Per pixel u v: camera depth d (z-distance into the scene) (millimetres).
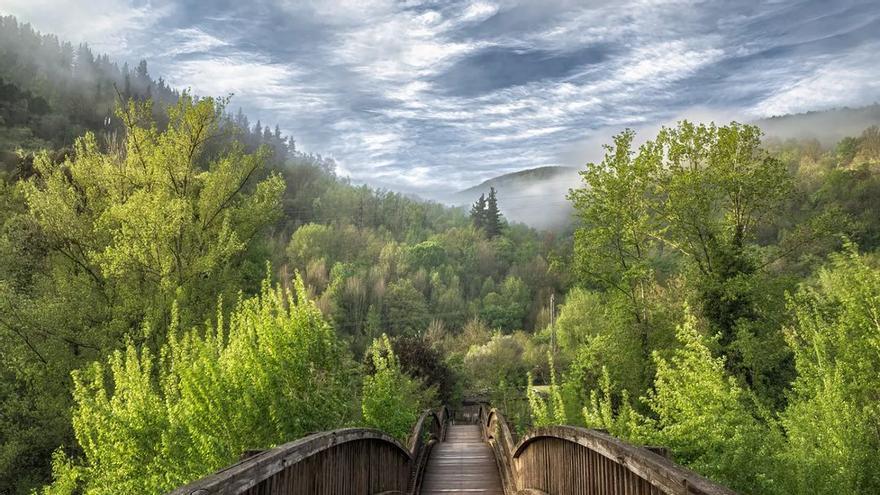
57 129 116750
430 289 112688
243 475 3365
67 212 21141
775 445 8141
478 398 50156
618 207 22703
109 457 9023
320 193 141875
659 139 22797
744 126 22297
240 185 24859
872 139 120625
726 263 21688
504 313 107938
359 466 7617
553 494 8141
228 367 8789
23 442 18688
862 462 8320
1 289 19078
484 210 172750
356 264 106375
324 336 10523
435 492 11734
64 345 19906
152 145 22562
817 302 14953
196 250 22078
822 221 21906
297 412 9164
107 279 21000
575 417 17016
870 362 10961
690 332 9297
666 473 3430
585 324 49125
